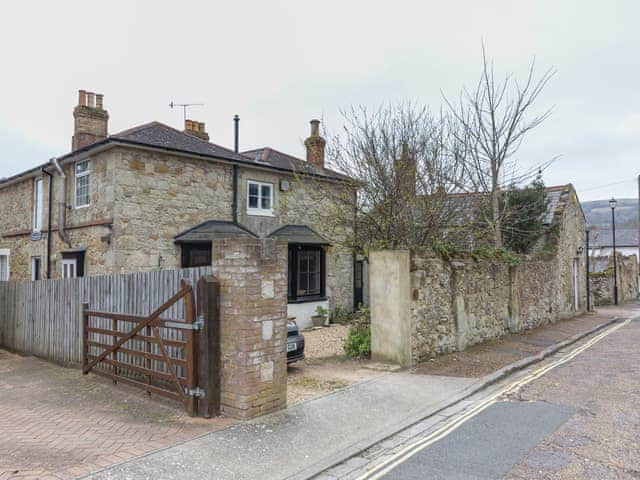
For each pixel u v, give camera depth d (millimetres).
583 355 10828
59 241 14727
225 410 6012
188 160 13633
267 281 6145
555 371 9031
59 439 5262
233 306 5930
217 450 4984
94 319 8398
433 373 8516
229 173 14633
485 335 11906
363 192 11555
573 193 20703
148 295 7344
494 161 14227
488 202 14336
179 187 13406
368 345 9742
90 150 12648
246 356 5844
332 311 16938
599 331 15648
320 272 16656
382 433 5637
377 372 8586
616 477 4371
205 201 13984
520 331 13742
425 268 9664
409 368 8875
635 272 35500
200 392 5969
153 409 6316
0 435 5410
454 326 10562
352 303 17953
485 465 4711
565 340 12766
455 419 6238
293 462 4777
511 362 9500
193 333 6008
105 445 5074
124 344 7535
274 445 5164
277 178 15992
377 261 9438
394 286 9195
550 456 4883
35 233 16281
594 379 8219
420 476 4504
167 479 4320
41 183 16484
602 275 29312
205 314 5957
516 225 17391
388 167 11398
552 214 18875
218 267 6109
